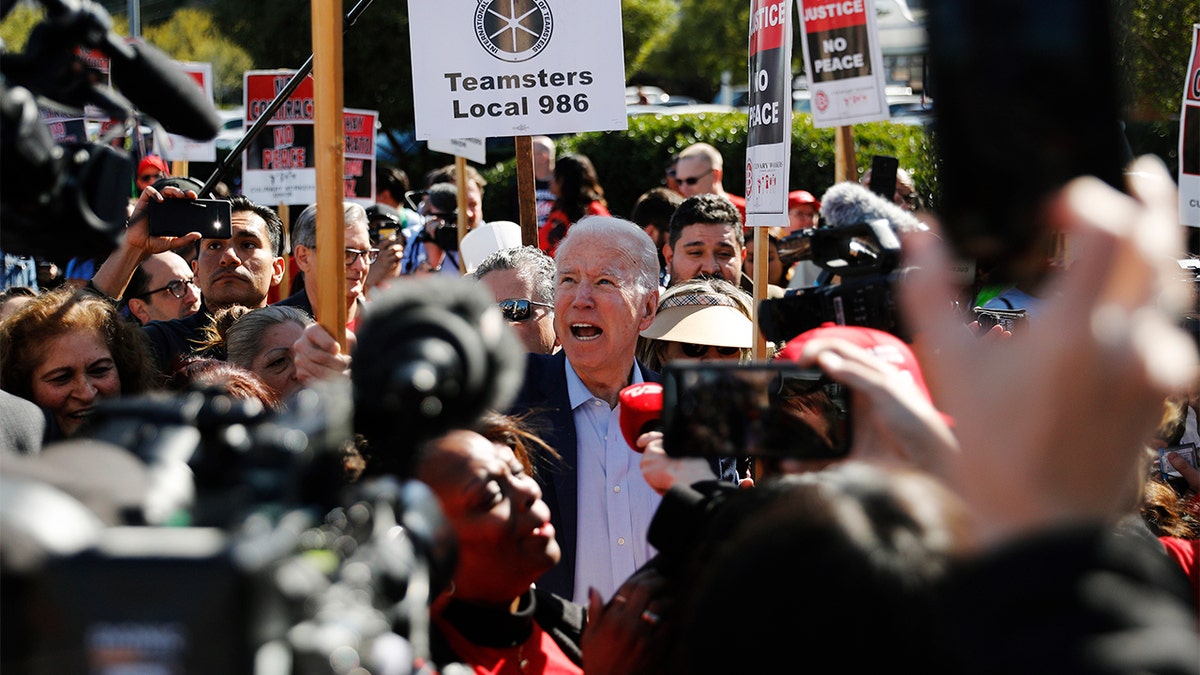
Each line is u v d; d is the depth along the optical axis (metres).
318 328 2.78
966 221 0.95
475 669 2.29
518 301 4.11
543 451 3.36
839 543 1.25
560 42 4.28
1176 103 5.44
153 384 3.64
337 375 2.76
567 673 2.45
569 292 3.49
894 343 1.85
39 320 3.40
